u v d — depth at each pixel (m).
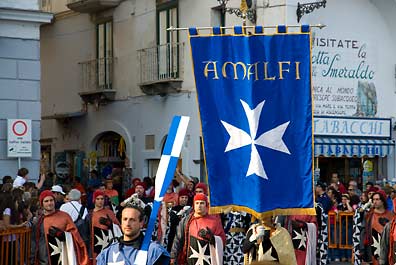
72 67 46.25
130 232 11.41
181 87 38.12
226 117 15.72
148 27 40.59
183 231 18.25
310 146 15.73
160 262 11.27
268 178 15.63
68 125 46.59
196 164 37.12
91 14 44.81
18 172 28.27
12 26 30.50
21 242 21.22
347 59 36.47
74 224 19.97
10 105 30.45
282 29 15.75
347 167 37.09
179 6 38.66
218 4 36.22
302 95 15.74
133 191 28.41
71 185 36.16
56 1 47.34
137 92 41.25
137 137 41.31
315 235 19.22
